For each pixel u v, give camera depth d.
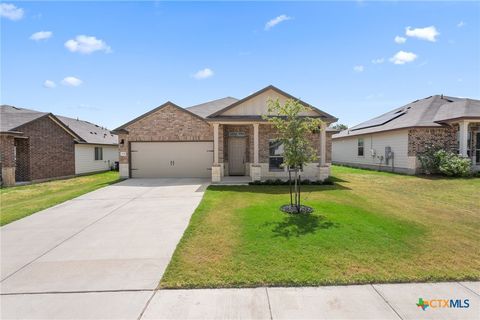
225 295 3.17
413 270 3.68
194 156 14.45
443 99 17.80
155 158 14.42
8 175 12.82
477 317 2.75
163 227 5.76
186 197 8.88
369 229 5.29
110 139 23.22
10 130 12.90
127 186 11.43
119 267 3.92
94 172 19.98
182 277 3.55
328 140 15.45
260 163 13.05
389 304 2.98
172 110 14.35
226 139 14.15
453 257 4.07
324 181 11.52
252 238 4.87
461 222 5.84
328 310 2.88
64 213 7.02
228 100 19.08
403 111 19.19
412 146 15.02
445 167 13.45
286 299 3.08
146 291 3.28
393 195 8.97
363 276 3.52
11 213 6.96
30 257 4.30
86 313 2.87
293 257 4.08
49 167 15.40
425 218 6.12
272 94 12.18
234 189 10.23
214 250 4.39
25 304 3.05
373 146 19.05
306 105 11.67
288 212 6.55
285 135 6.83
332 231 5.18
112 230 5.61
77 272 3.78
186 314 2.84
